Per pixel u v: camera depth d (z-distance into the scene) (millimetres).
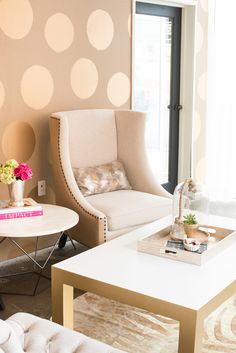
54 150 3660
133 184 4098
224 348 2541
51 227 2980
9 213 3105
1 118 3664
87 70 4230
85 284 2418
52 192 4090
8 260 3783
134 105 4887
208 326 2760
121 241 2898
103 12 4281
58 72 4004
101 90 4387
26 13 3709
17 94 3740
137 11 4793
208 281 2369
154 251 2680
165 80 5270
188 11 5207
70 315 2570
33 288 3305
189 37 5246
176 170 5543
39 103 3898
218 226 3090
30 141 3875
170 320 2836
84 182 3779
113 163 4055
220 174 5633
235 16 5293
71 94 4137
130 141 4086
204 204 3113
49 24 3879
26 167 3160
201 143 5602
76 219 3170
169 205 3791
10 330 1722
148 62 5066
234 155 5578
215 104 5516
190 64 5281
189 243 2656
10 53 3652
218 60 5426
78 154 3900
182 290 2271
